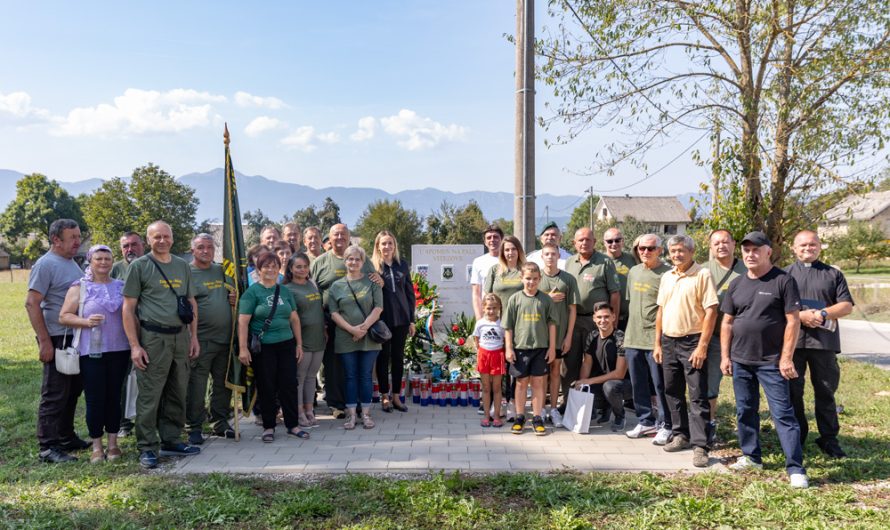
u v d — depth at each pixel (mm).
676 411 6180
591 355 7277
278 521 4461
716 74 10141
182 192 69938
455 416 7570
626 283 7434
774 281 5383
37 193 82938
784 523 4422
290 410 6660
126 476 5438
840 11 9375
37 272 5801
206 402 7363
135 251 6957
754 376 5547
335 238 7496
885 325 18766
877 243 28844
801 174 9656
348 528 4367
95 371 5770
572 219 76938
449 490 4977
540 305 6777
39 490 5105
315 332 7074
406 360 8648
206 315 6449
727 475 5406
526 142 8180
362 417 7145
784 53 9750
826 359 5879
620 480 5238
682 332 5953
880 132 9305
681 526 4340
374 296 7156
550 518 4500
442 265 10992
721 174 9617
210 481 5215
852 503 4789
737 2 9734
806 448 6164
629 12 10258
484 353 6984
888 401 8102
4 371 10492
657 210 79562
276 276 6652
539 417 6859
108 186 67250
